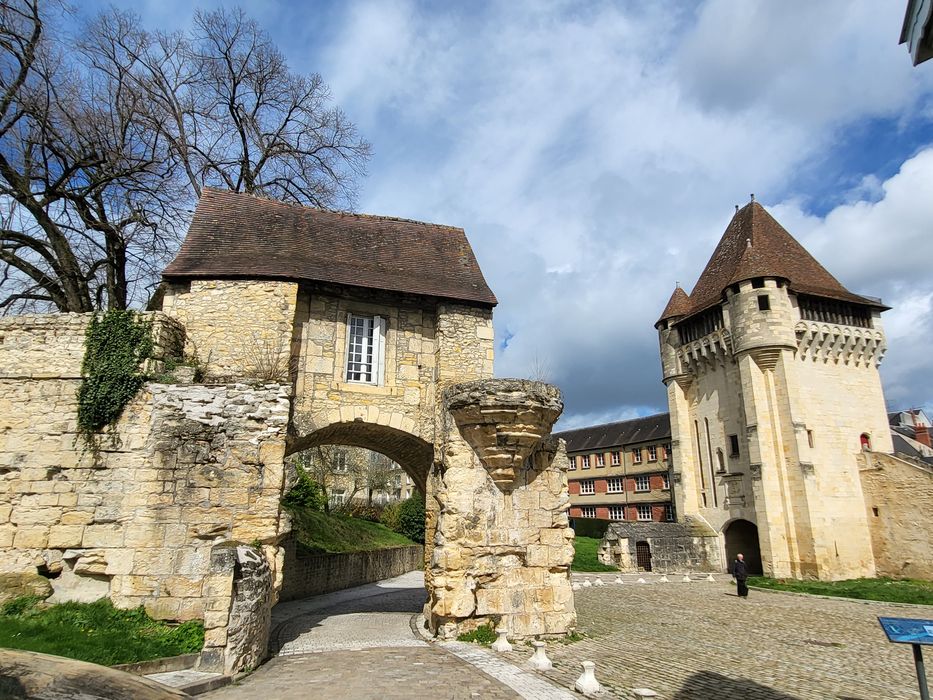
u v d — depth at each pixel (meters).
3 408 10.27
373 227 16.50
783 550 26.89
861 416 29.81
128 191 19.83
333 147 26.80
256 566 9.11
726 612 17.09
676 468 34.34
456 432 11.73
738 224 35.91
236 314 12.85
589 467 60.41
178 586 9.76
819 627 14.55
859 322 31.50
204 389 10.61
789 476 27.48
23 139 17.70
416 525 36.38
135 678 3.63
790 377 28.23
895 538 27.16
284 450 10.84
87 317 10.91
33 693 3.23
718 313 32.38
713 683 8.60
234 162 24.58
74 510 9.91
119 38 20.44
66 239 18.67
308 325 13.68
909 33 4.56
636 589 23.22
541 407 11.41
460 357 14.39
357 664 9.03
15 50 17.17
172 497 10.08
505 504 11.68
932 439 49.12
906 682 9.05
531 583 11.53
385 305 14.53
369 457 42.47
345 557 23.05
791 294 30.08
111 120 19.83
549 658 9.82
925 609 18.23
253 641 8.78
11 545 9.69
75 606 9.36
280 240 14.73
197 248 13.80
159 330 11.27
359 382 13.89
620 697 7.52
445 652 9.92
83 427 10.23
